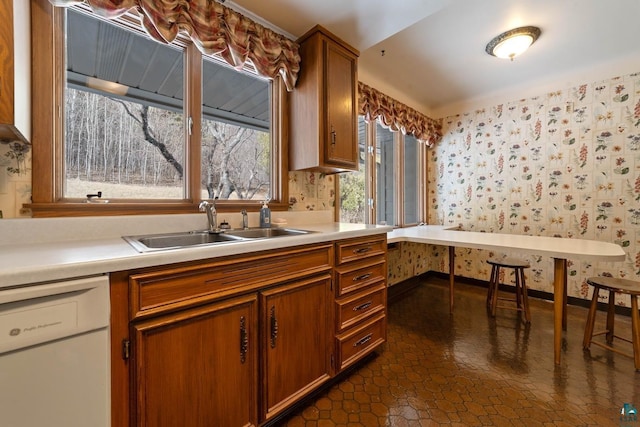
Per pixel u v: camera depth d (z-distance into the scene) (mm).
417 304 2855
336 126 1963
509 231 3215
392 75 2824
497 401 1422
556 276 1743
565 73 2795
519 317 2506
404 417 1316
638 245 2508
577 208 2797
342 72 2004
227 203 1751
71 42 1281
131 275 837
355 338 1621
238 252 1073
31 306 657
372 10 1706
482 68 2680
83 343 733
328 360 1465
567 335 2141
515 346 1980
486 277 3408
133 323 840
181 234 1391
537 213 3029
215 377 1024
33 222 1080
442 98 3451
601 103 2648
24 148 1121
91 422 746
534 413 1337
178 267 929
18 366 642
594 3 1790
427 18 1940
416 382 1579
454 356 1853
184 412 946
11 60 841
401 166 3396
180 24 1389
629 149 2527
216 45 1517
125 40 1453
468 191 3520
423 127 3500
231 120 1848
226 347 1057
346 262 1568
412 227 3457
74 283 719
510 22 1986
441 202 3768
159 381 889
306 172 2229
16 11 915
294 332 1299
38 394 669
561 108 2867
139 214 1401
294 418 1311
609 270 2645
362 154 2902
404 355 1866
